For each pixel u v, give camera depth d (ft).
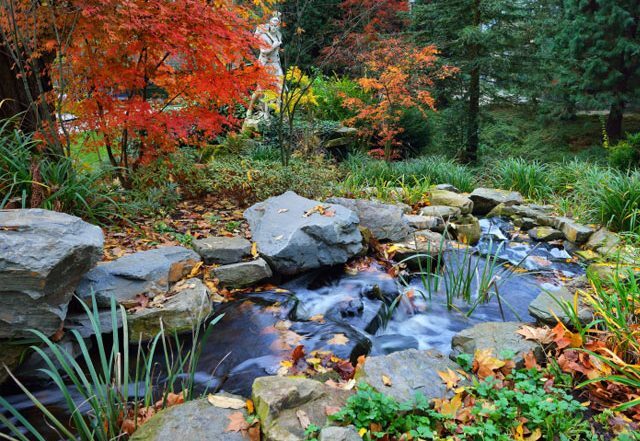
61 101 15.89
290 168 21.61
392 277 15.37
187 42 16.42
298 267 14.64
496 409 7.87
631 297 10.82
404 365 9.11
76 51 16.35
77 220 10.65
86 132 17.44
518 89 44.04
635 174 19.74
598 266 14.10
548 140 52.21
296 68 24.52
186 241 15.56
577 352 9.71
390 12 48.26
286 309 12.93
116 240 15.05
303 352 10.76
